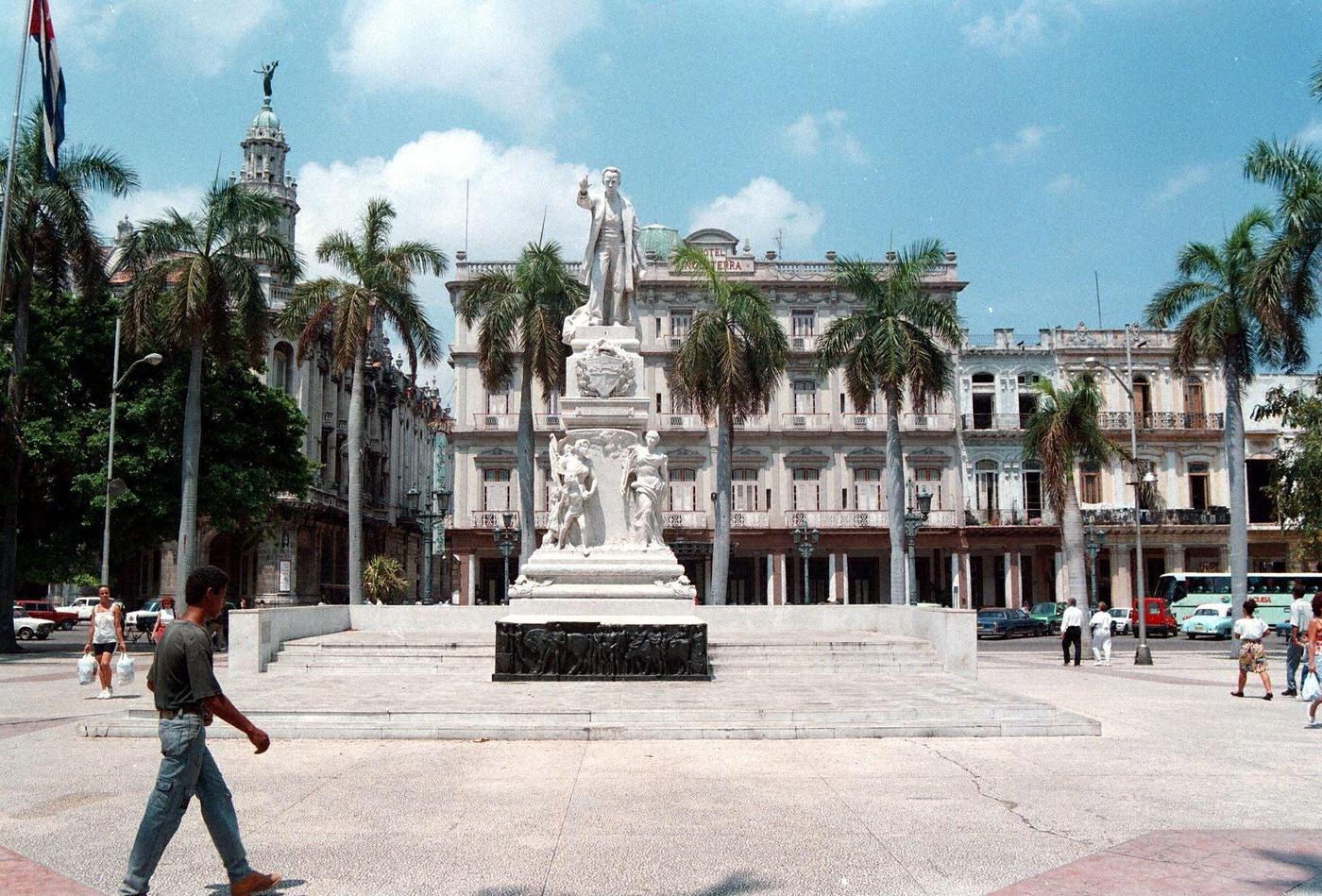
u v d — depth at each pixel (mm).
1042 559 56188
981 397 56781
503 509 53594
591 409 18062
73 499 33281
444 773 9555
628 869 6500
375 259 32406
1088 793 8727
